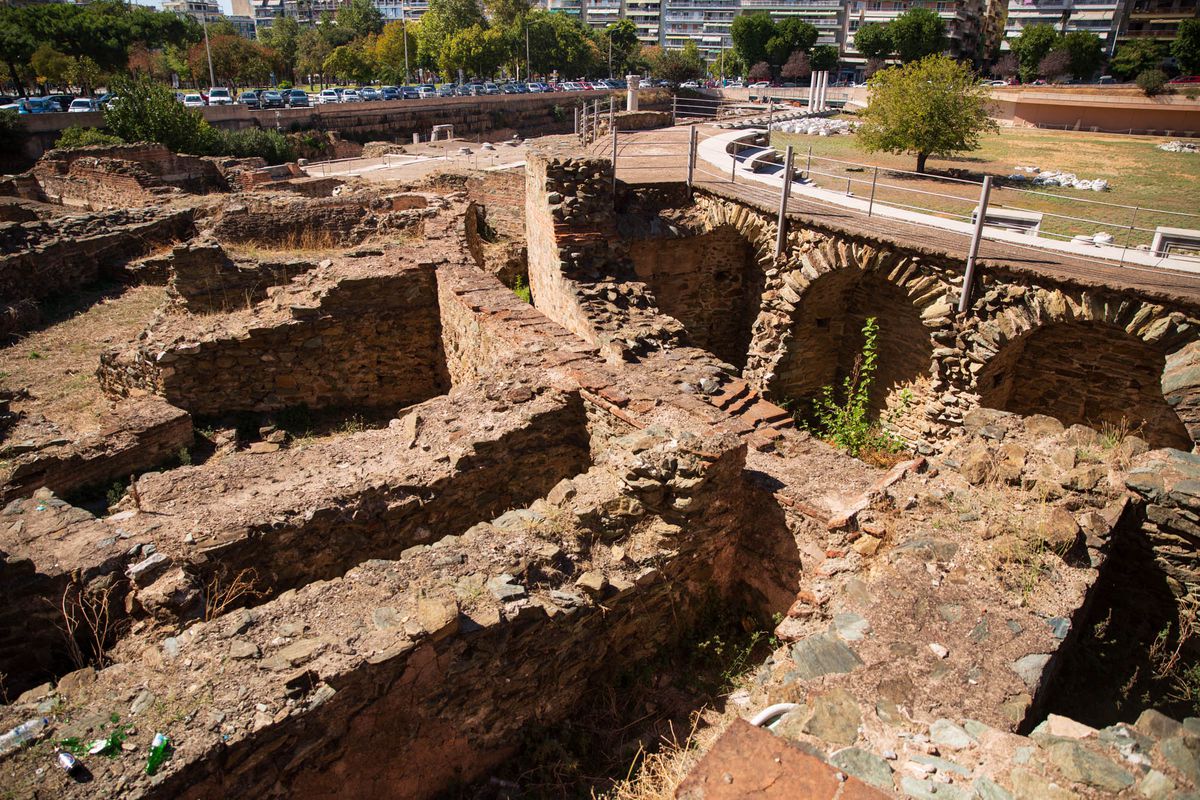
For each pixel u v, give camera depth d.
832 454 7.69
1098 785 3.48
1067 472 6.39
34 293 16.39
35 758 3.78
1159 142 39.12
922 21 84.25
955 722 4.05
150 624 5.87
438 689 4.78
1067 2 107.88
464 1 88.81
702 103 50.78
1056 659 4.79
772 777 3.37
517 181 26.19
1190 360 9.31
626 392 8.35
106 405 11.93
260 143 41.53
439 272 12.70
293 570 6.60
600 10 149.75
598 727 5.68
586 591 5.56
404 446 7.93
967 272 11.08
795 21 93.44
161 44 81.38
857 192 21.81
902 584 5.25
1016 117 52.16
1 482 8.37
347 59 80.38
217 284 13.74
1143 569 6.41
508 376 9.03
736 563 7.26
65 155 27.59
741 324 18.08
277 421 11.88
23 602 5.62
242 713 4.06
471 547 5.67
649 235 15.98
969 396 11.52
